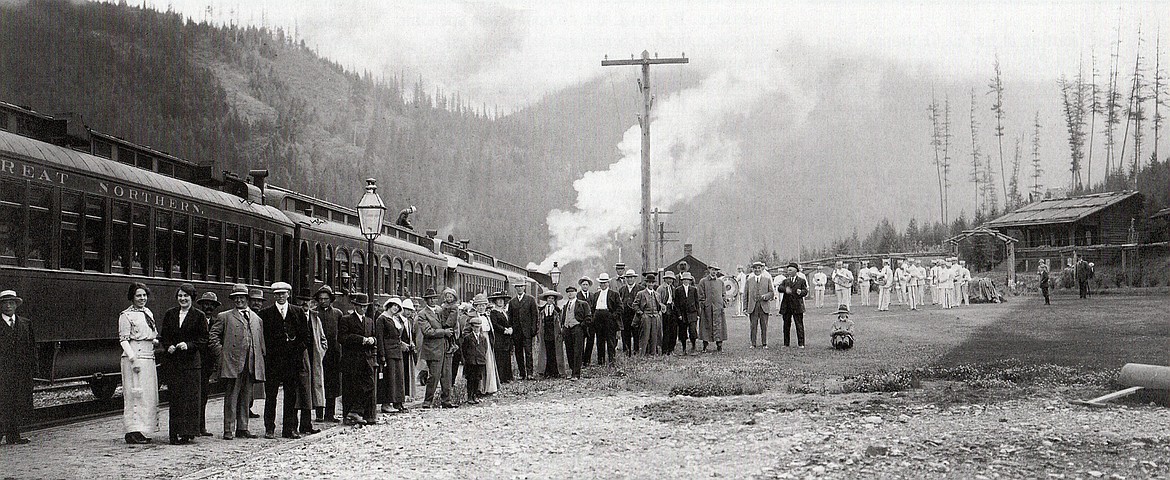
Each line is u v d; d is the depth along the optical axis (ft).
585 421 51.80
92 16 566.36
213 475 37.91
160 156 69.46
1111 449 36.42
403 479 36.09
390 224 115.44
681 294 97.76
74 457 42.70
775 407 53.11
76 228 55.47
